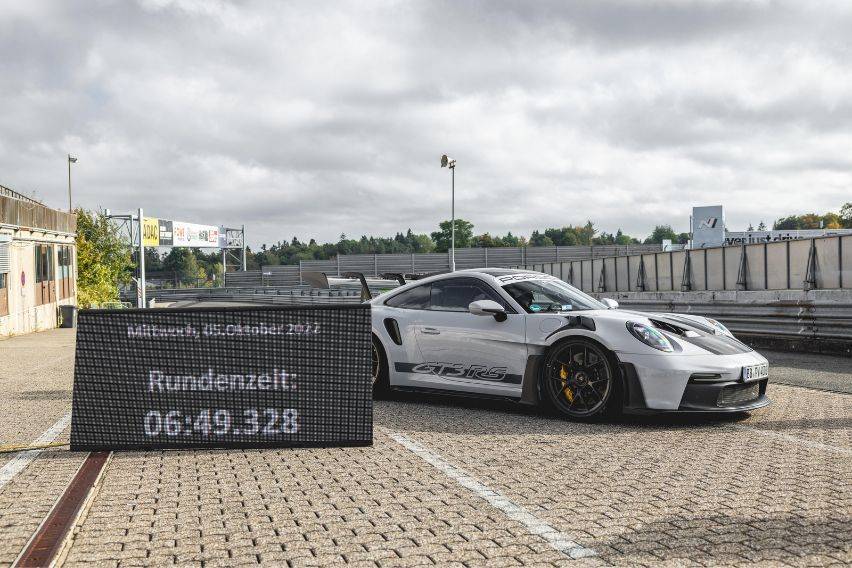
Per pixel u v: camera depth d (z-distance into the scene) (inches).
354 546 120.3
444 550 118.0
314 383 196.5
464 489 154.4
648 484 157.2
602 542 121.3
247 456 186.9
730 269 838.5
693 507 140.1
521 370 246.7
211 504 145.2
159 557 116.3
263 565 112.5
